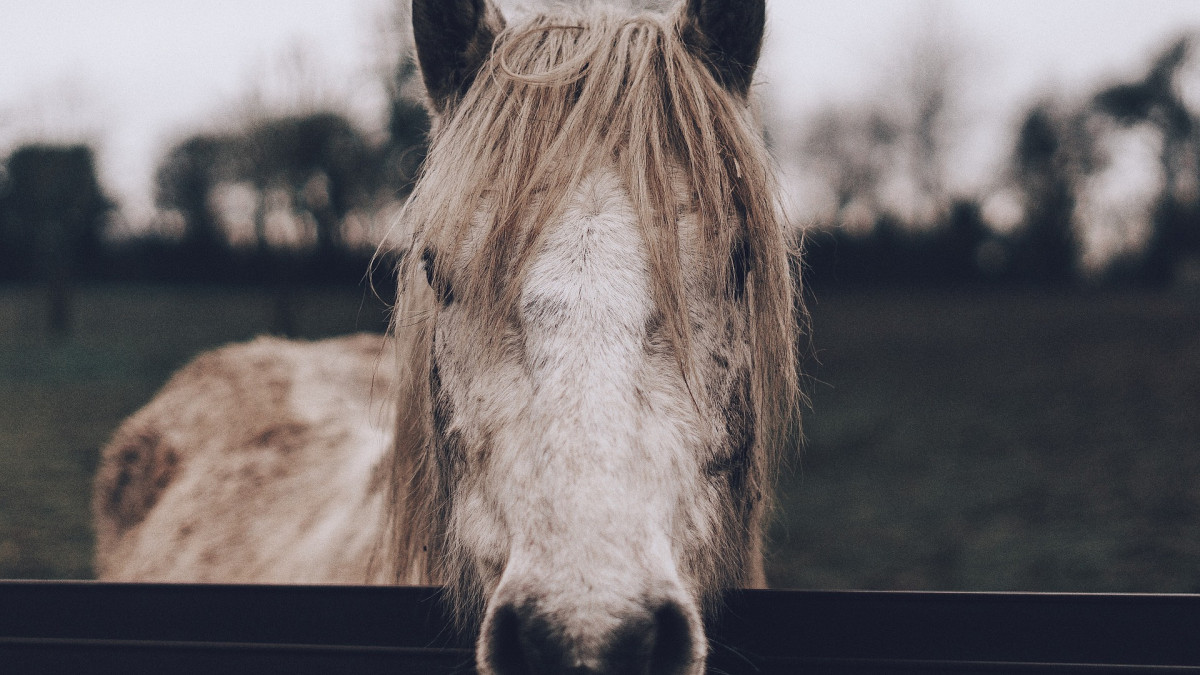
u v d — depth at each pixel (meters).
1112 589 4.33
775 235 1.30
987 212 32.91
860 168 29.77
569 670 0.95
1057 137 31.80
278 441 2.89
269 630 1.32
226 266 35.50
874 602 1.25
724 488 1.25
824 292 30.66
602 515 0.99
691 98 1.26
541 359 1.08
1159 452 7.31
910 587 4.50
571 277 1.12
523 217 1.16
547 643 0.96
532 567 1.00
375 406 3.05
